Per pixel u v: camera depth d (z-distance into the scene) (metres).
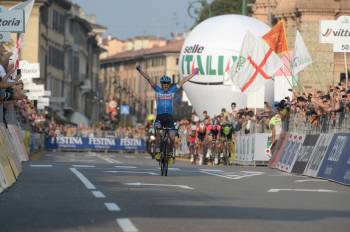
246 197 31.38
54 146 147.00
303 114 55.38
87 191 31.61
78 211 25.33
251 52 78.75
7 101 44.41
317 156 46.59
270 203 29.33
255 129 69.81
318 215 25.95
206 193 32.50
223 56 100.69
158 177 40.88
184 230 21.91
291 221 24.27
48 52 198.88
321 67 109.56
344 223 24.20
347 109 47.31
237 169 54.47
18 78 44.69
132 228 21.91
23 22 52.94
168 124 43.69
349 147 40.69
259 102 87.69
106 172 43.19
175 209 26.30
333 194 34.00
